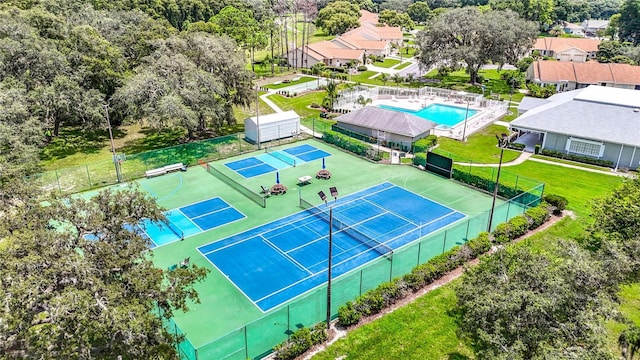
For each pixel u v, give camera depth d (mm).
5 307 14648
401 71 106375
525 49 93000
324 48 113688
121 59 57500
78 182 43688
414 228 36094
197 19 131250
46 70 50062
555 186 43594
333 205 40031
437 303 26625
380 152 51250
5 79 47062
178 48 54625
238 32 107312
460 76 97750
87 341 15703
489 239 32219
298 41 140625
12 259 16234
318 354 22672
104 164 48219
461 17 85750
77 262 16688
